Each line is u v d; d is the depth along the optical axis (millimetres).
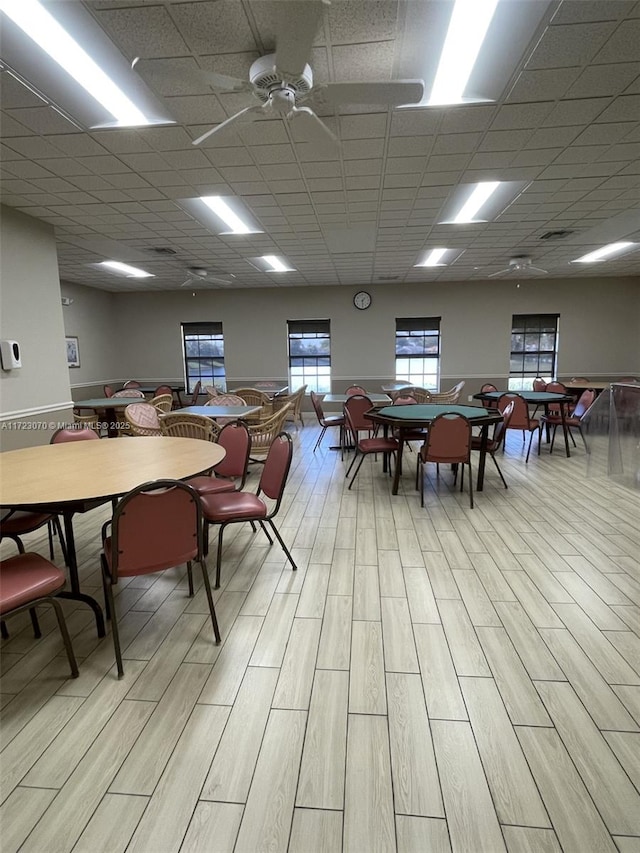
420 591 2414
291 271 7555
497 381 9016
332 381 9352
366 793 1299
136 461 2461
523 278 8672
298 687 1723
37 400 4504
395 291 8969
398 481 4250
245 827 1210
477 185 3934
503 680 1741
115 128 2854
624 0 1874
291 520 3521
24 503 1766
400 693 1682
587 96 2580
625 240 5852
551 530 3232
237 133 2930
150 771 1374
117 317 9484
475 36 2102
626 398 4379
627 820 1213
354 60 2264
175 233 5234
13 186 3744
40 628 2139
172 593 2451
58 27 1988
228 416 4816
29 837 1188
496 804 1262
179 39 2090
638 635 2014
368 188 3945
